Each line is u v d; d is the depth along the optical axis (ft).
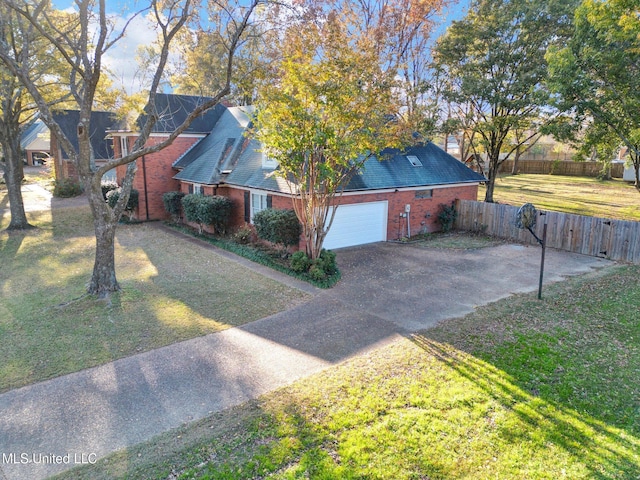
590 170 137.28
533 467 15.47
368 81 35.24
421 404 19.33
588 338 26.27
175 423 18.38
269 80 35.55
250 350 25.49
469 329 27.91
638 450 16.31
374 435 17.20
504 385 20.90
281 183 48.21
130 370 23.16
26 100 66.74
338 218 51.75
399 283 38.70
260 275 41.45
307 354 24.86
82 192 95.81
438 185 60.29
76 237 57.62
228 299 34.60
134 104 40.60
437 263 45.70
